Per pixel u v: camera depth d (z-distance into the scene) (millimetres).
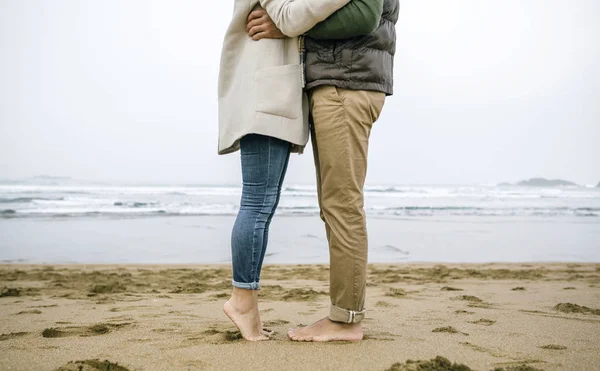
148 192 24828
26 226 10484
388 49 1894
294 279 5137
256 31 1831
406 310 2996
